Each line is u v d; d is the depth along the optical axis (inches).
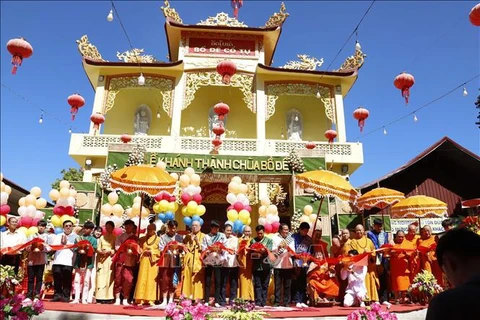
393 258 375.9
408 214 474.0
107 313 265.1
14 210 792.9
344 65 808.9
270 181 583.5
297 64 820.6
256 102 762.8
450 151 670.5
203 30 788.6
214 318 248.4
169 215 423.2
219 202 706.2
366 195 472.7
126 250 334.0
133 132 823.1
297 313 279.3
